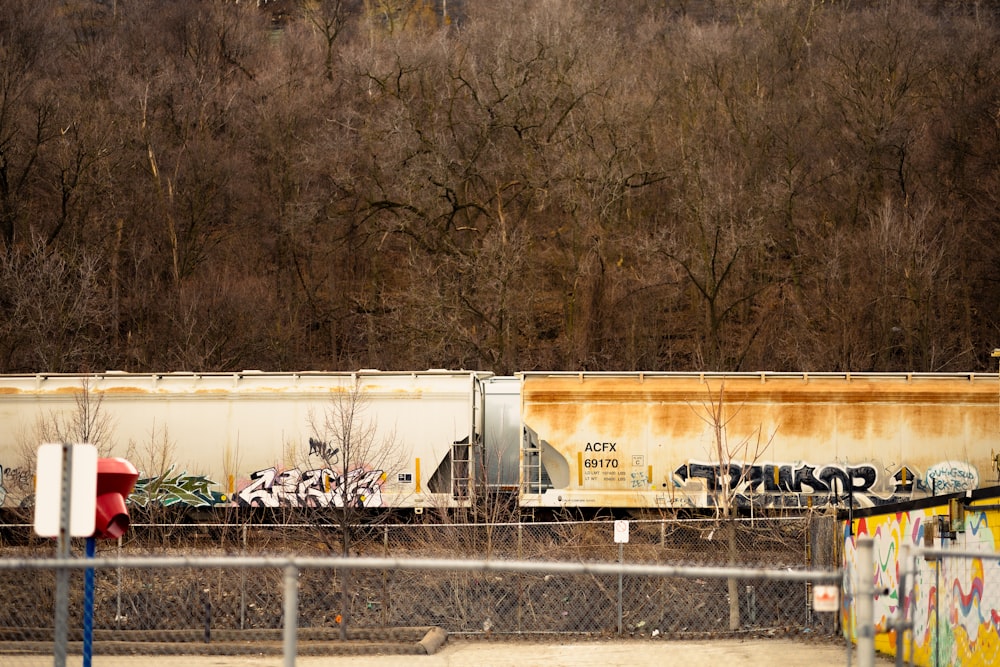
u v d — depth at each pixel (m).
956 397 46.81
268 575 35.75
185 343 78.50
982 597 22.67
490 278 74.94
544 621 33.69
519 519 43.16
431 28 112.56
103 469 18.55
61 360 72.44
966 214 84.56
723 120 89.81
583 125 81.31
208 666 26.73
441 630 31.27
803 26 99.69
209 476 47.12
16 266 75.06
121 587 33.88
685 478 46.66
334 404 46.69
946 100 89.56
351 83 92.69
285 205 88.06
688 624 33.78
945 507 24.59
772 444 46.66
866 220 84.75
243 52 104.25
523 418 47.28
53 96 85.38
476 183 87.81
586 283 82.69
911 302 75.69
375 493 46.25
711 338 76.56
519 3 93.00
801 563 36.59
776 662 26.89
